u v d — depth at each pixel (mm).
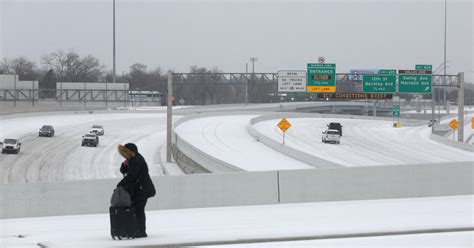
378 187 19359
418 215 14719
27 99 136500
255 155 55781
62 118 103938
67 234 12828
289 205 17703
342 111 185750
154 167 57875
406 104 186375
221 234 12219
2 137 77312
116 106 142875
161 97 175750
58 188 18156
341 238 11727
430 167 19797
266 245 11039
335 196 19047
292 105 167250
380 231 12336
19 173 53031
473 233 12031
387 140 82000
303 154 50156
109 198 18297
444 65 88000
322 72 62094
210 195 18484
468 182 20062
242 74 65500
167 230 13078
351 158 57656
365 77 62094
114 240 11734
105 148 71625
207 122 96938
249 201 18625
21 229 14070
